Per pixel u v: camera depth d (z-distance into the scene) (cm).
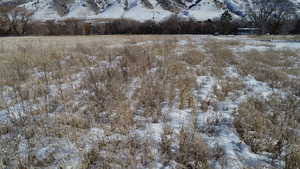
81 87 464
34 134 283
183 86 484
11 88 459
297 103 409
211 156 252
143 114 350
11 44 1312
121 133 291
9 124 303
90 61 718
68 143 264
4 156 236
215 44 1363
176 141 278
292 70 701
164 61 712
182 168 232
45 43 1379
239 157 254
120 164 232
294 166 235
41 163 231
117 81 485
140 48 1010
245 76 628
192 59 801
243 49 1172
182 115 354
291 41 1644
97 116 334
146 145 262
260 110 384
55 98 399
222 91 470
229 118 346
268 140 284
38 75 559
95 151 246
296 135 300
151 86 456
